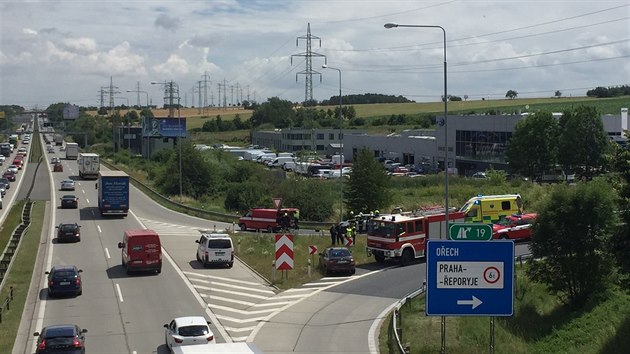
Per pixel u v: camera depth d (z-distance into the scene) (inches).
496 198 2015.3
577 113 3267.7
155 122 5447.8
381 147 5118.1
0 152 5841.5
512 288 790.5
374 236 1717.5
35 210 2701.8
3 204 2923.2
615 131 3678.6
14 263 1668.3
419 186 3351.4
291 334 1095.6
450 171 4033.0
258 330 1121.4
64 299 1346.0
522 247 1815.9
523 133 3415.4
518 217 1904.5
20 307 1266.0
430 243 791.7
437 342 1037.8
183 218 2655.0
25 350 1003.3
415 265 1696.6
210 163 3654.0
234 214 2842.0
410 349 964.6
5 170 4414.4
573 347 1167.0
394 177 3676.2
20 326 1144.8
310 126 6314.0
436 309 789.9
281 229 2284.7
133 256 1566.2
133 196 3307.1
